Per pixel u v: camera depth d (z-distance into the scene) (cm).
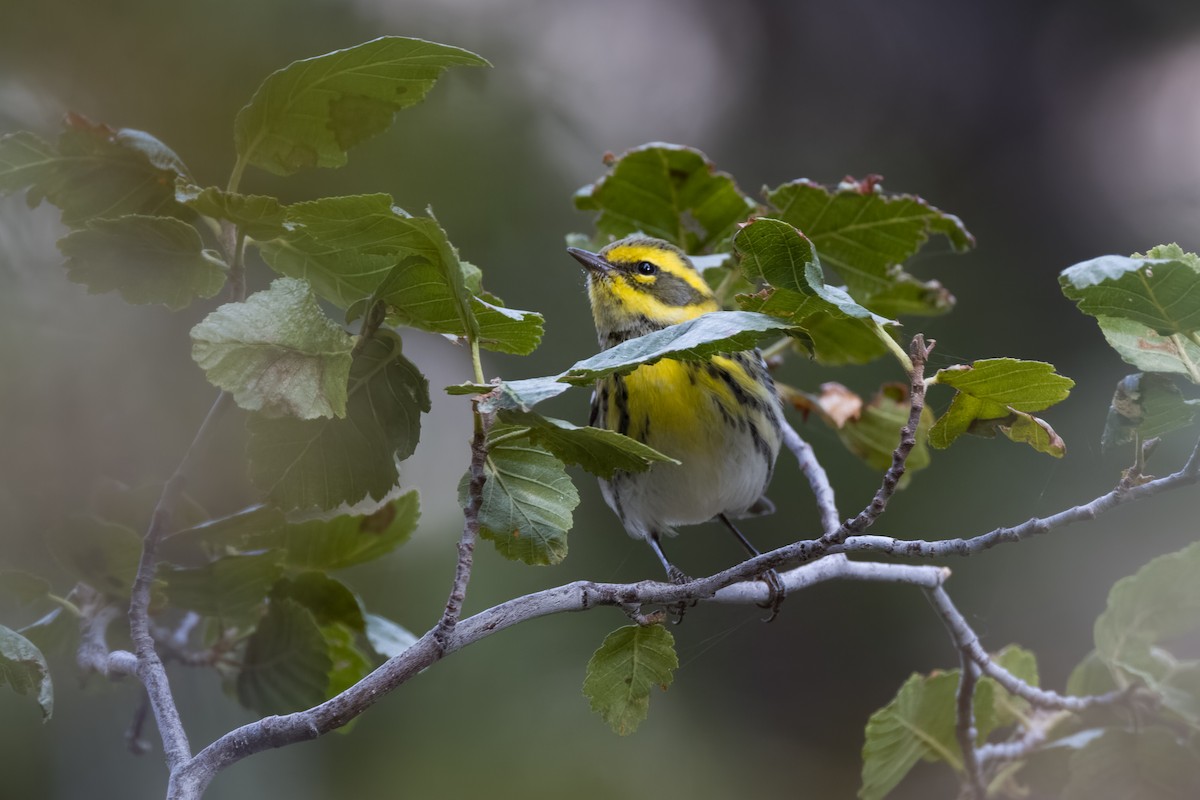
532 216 1231
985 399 522
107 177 559
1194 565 747
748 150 1642
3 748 982
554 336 1251
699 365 892
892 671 1421
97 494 690
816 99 1683
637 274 948
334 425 542
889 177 1633
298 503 548
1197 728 755
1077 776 779
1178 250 532
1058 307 1455
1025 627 1341
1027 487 1295
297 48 1113
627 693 561
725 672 1410
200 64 1095
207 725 1092
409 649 481
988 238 1584
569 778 1127
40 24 1062
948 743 771
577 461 518
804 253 476
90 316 919
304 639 678
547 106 1263
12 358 854
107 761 1023
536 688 1172
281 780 1123
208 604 661
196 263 548
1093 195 1611
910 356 503
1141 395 520
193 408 965
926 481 1306
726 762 1348
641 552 1291
